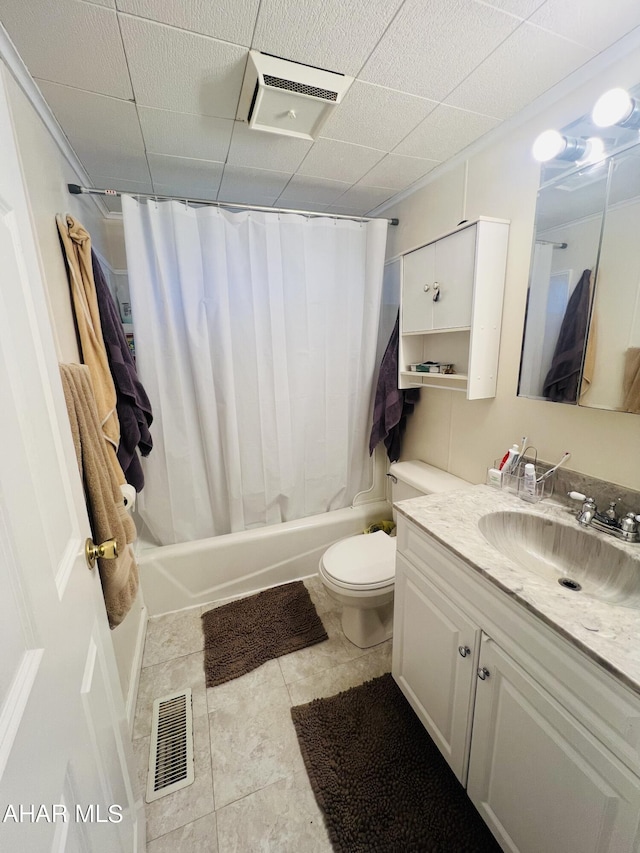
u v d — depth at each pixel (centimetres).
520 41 95
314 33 91
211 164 156
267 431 200
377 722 129
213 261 172
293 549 212
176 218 163
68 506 69
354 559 161
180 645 168
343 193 191
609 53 99
